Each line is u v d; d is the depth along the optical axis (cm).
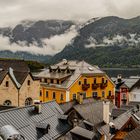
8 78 7694
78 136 5019
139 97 12381
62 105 6469
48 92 10562
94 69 10794
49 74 10794
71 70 10481
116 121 6322
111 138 5888
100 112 6344
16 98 7806
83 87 10288
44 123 4653
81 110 5809
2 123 3994
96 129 5525
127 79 13712
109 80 11056
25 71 8356
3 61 9131
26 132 4281
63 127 5222
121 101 12388
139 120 6450
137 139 4375
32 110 4894
